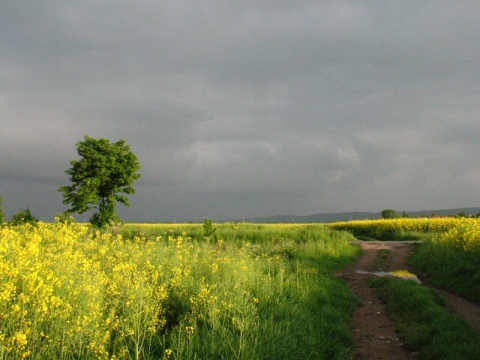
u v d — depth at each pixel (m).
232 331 6.80
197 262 11.26
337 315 9.40
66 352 4.82
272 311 8.41
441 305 10.49
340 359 6.72
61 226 12.08
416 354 7.35
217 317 7.09
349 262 19.75
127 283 7.07
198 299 7.66
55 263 6.99
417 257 18.58
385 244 26.69
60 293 5.99
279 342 6.61
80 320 5.40
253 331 6.83
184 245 13.37
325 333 8.00
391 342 8.02
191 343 5.78
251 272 10.92
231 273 10.27
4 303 4.94
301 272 14.06
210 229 26.16
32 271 6.02
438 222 37.25
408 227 38.66
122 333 5.61
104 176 34.06
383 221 43.88
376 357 7.22
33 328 4.87
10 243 7.61
